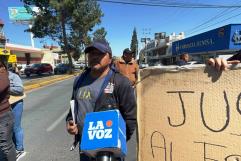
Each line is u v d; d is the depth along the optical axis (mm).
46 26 42156
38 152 5871
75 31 46031
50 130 7734
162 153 2459
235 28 19391
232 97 2078
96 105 2861
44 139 6848
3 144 3990
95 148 2326
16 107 5293
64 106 11945
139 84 2623
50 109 11289
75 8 42094
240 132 2057
